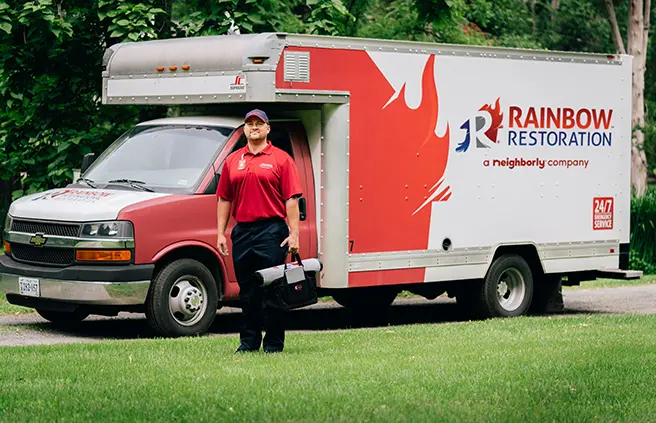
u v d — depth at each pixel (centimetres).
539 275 1542
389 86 1342
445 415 754
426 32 2492
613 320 1363
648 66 4388
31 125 1741
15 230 1266
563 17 4150
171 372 909
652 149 3588
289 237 1016
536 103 1492
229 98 1252
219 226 1033
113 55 1380
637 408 796
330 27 1858
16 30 1684
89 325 1363
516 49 1470
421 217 1378
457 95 1410
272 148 1013
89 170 1330
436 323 1445
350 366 943
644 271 2258
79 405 777
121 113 1750
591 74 1554
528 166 1486
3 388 839
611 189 1579
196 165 1261
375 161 1333
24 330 1305
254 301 1037
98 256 1191
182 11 1870
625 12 4272
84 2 1730
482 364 960
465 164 1420
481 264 1444
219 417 742
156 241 1203
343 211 1305
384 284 1348
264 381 865
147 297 1207
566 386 863
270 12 1730
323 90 1280
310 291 1021
